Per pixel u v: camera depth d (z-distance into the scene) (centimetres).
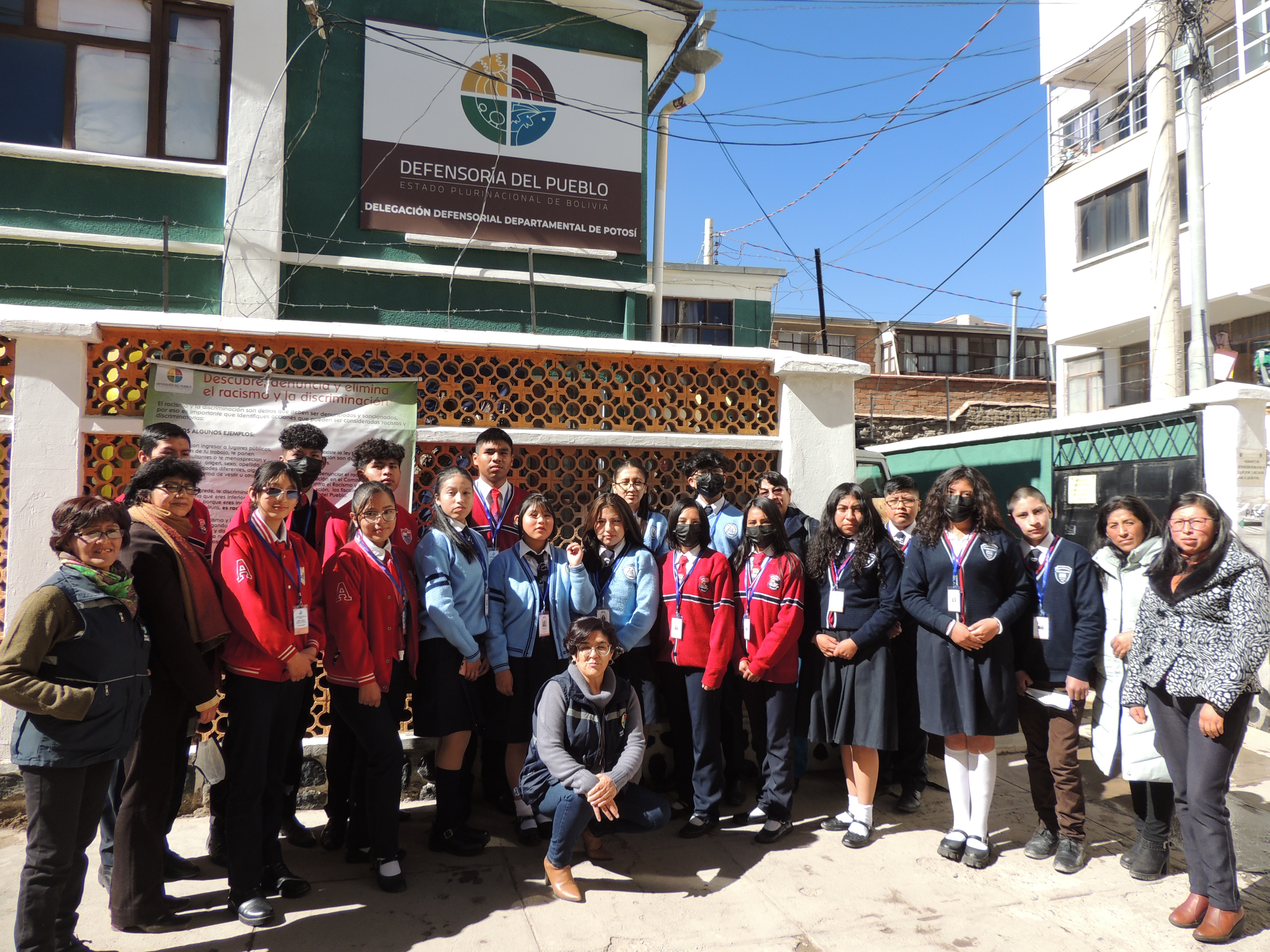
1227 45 1222
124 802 318
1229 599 328
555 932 326
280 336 446
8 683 261
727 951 315
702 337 1639
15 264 595
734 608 423
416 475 470
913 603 407
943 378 1856
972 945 321
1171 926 336
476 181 705
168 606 306
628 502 443
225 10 652
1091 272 1462
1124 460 682
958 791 402
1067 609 400
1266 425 581
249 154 638
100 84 625
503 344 479
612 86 753
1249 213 1161
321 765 448
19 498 404
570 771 350
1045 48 1546
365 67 677
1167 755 345
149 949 309
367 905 345
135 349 433
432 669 384
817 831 433
